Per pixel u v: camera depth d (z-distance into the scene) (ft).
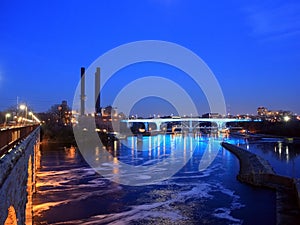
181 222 144.87
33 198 185.06
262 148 492.13
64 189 208.74
